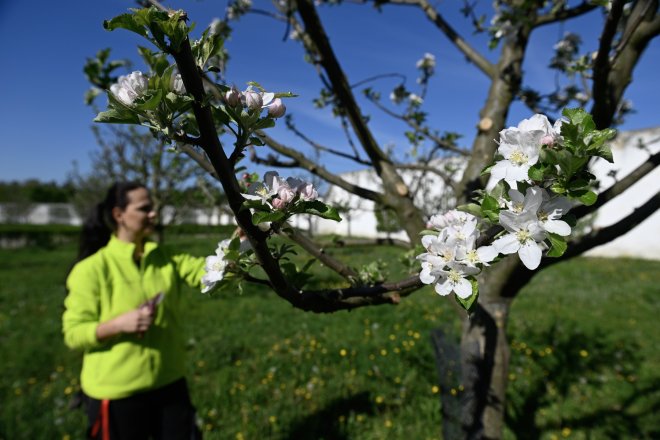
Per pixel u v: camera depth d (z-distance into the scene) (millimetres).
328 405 3631
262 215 833
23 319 6684
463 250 873
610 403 3600
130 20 699
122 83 806
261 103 836
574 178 837
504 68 2152
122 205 2289
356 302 1185
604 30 1338
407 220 1991
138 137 8461
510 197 878
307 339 5066
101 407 2143
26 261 15227
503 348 2018
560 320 5711
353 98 1980
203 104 751
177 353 2328
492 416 2004
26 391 4066
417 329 5324
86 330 2062
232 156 849
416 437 3174
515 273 1896
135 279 2295
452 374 2365
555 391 3797
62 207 38906
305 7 1768
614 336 5082
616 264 11242
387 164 2053
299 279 1125
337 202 2703
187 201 8320
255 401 3729
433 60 3344
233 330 5551
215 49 823
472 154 2172
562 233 820
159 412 2268
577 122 813
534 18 2117
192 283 2402
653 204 1570
